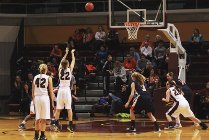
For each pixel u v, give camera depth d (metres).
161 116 16.75
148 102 12.79
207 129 13.41
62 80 12.73
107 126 14.35
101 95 19.12
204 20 21.81
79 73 19.25
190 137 11.53
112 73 18.81
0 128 13.88
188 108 13.39
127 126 14.34
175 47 17.03
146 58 19.30
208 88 17.56
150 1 21.78
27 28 23.09
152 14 21.38
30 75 18.64
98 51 20.20
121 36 22.30
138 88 12.79
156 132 12.69
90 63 20.27
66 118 17.00
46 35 23.03
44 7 23.30
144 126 14.34
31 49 22.47
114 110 17.80
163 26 15.91
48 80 10.65
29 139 11.21
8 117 18.05
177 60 16.92
